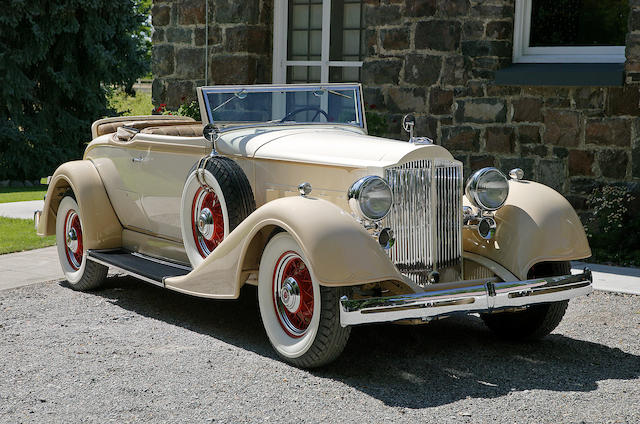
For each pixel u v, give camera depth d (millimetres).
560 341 4820
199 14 9805
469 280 4398
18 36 16250
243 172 4816
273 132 5184
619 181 7594
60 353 4402
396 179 4316
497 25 8070
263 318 4410
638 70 7359
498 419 3494
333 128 5633
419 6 8383
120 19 17375
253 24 9578
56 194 6367
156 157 5492
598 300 5789
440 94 8406
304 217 4004
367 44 8750
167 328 4984
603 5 8047
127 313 5355
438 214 4527
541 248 4465
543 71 7738
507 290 4152
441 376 4117
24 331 4852
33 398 3711
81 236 6082
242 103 5324
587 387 3955
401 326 5141
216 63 9734
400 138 8672
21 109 16641
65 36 16703
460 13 8234
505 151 8148
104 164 6082
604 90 7574
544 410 3611
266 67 9891
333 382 3982
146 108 24203
